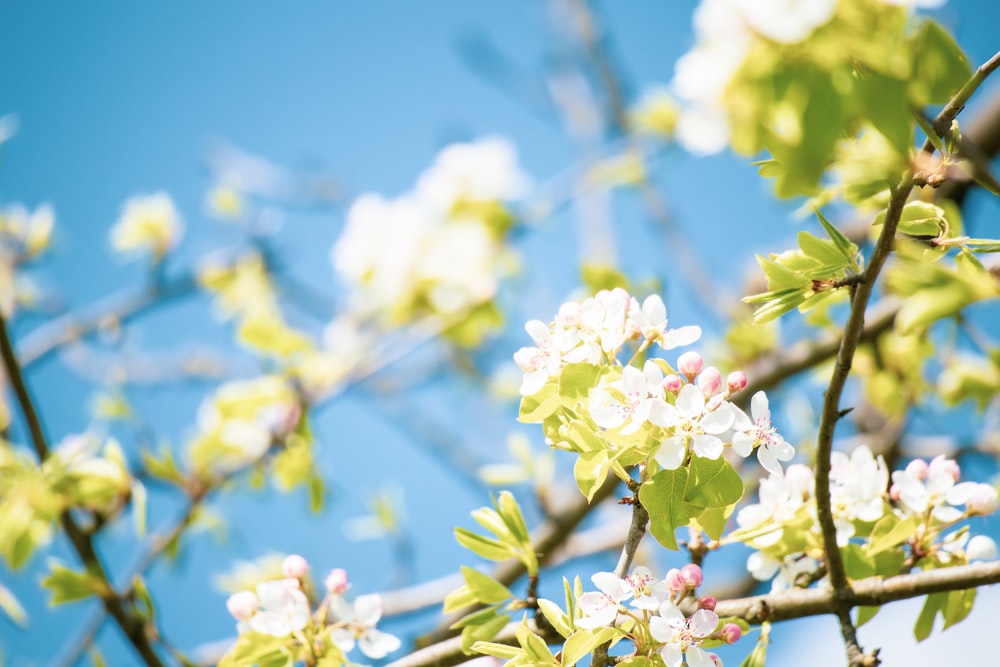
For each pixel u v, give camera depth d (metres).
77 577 1.28
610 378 1.08
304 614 1.14
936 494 1.15
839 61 0.98
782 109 0.99
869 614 1.15
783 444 1.08
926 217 1.10
